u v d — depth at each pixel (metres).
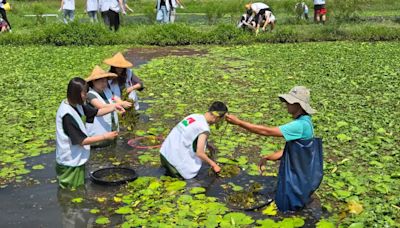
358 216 5.38
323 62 14.14
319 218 5.43
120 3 20.59
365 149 7.38
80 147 6.20
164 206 5.65
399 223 5.25
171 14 22.12
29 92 10.90
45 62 14.49
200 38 18.67
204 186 6.25
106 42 18.52
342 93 10.66
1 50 16.95
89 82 7.59
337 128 8.29
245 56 15.48
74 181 6.23
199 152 6.33
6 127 8.52
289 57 15.06
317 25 22.11
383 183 6.16
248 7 19.62
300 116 5.61
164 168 6.84
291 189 5.47
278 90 10.98
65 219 5.48
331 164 6.85
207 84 11.54
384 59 14.44
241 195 5.84
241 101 10.11
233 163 6.91
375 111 9.23
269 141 7.86
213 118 6.52
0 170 6.73
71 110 6.10
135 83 9.16
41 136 8.13
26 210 5.68
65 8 21.45
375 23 23.14
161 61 14.60
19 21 25.52
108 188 6.23
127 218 5.43
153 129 8.42
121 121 8.38
